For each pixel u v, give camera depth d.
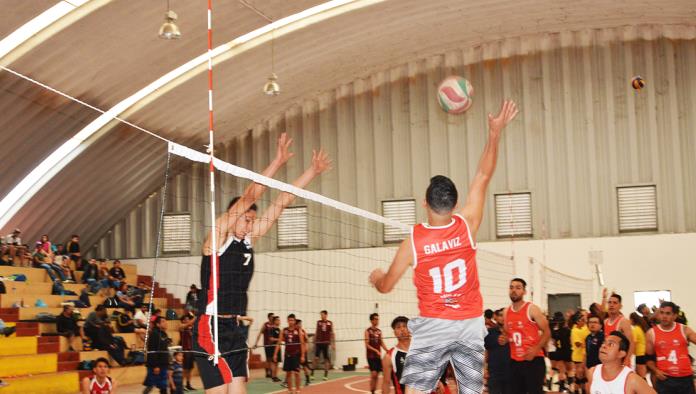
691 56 24.81
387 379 9.67
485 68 26.09
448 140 26.11
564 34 25.67
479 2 23.22
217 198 27.22
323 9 22.70
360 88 26.97
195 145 26.88
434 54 26.42
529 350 9.88
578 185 25.14
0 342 17.16
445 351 4.70
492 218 25.55
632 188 24.84
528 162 25.52
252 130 27.55
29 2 16.77
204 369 6.25
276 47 23.48
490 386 10.77
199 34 21.11
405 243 4.75
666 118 24.81
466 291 4.70
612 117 25.11
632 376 6.18
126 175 25.66
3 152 20.77
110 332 19.67
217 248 6.44
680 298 23.92
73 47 19.33
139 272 27.42
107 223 27.08
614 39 25.38
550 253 24.88
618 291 24.34
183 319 17.48
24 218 23.34
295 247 26.66
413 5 23.06
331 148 27.00
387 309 24.52
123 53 20.47
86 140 23.03
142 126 24.20
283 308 26.11
